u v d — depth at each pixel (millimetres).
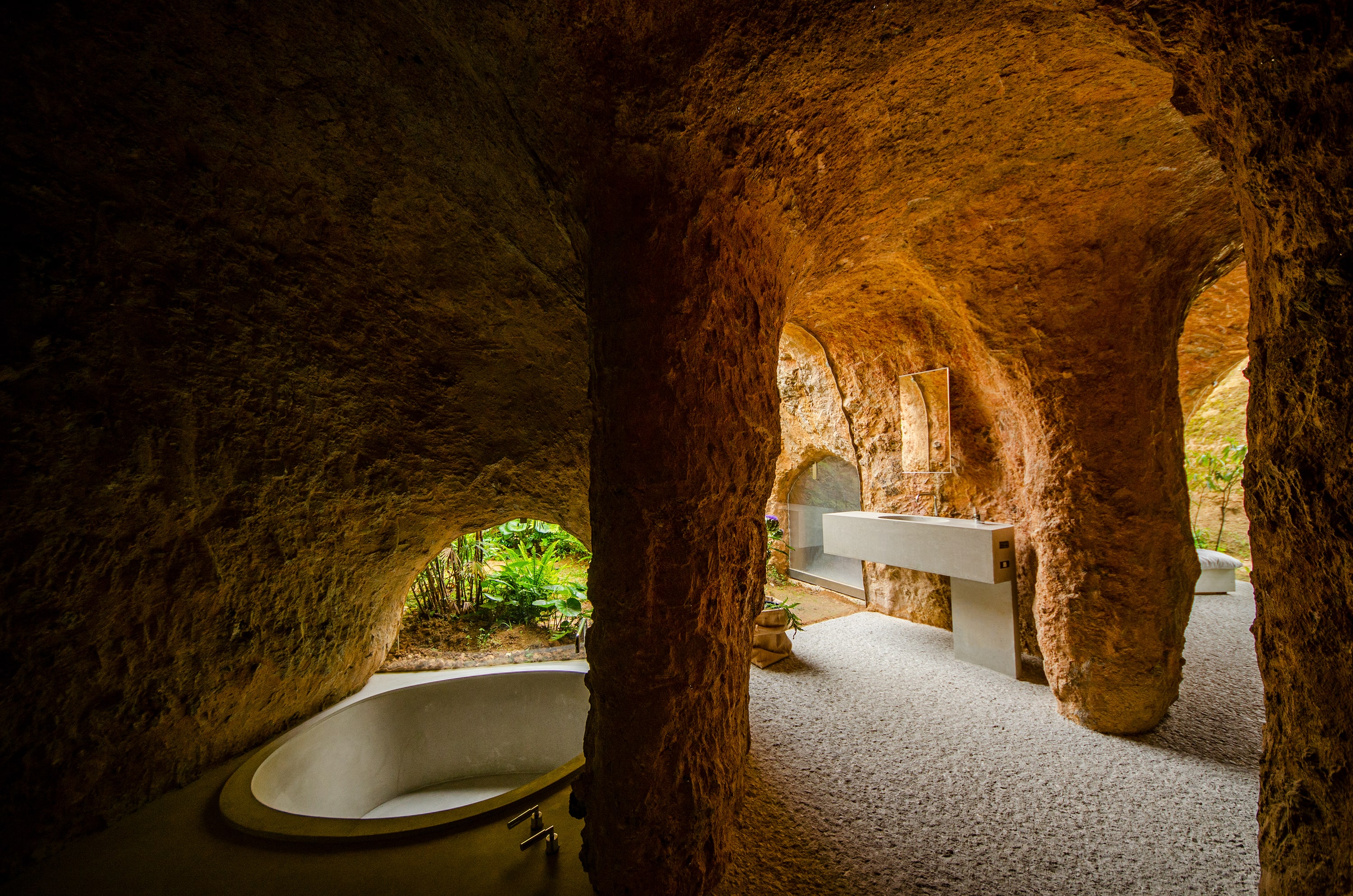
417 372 2209
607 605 1424
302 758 2320
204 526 1893
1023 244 2350
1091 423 2393
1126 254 2289
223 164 1570
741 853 1718
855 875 1635
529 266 1977
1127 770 2152
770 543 5234
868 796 2020
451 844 1716
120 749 1797
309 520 2188
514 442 2518
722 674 1592
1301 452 747
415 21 1276
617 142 1293
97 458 1599
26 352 1439
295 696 2391
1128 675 2369
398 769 2783
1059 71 1465
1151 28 971
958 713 2662
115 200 1497
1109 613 2383
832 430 4590
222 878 1575
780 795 2031
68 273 1483
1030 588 3287
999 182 2107
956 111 1619
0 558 1470
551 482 2695
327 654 2475
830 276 2637
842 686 3000
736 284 1530
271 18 1312
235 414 1877
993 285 2488
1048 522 2551
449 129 1580
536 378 2354
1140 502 2346
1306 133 714
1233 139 893
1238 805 1933
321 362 1997
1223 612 4211
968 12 1185
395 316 2059
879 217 2201
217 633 2014
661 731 1396
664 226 1351
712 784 1547
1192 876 1621
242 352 1825
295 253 1797
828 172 1691
